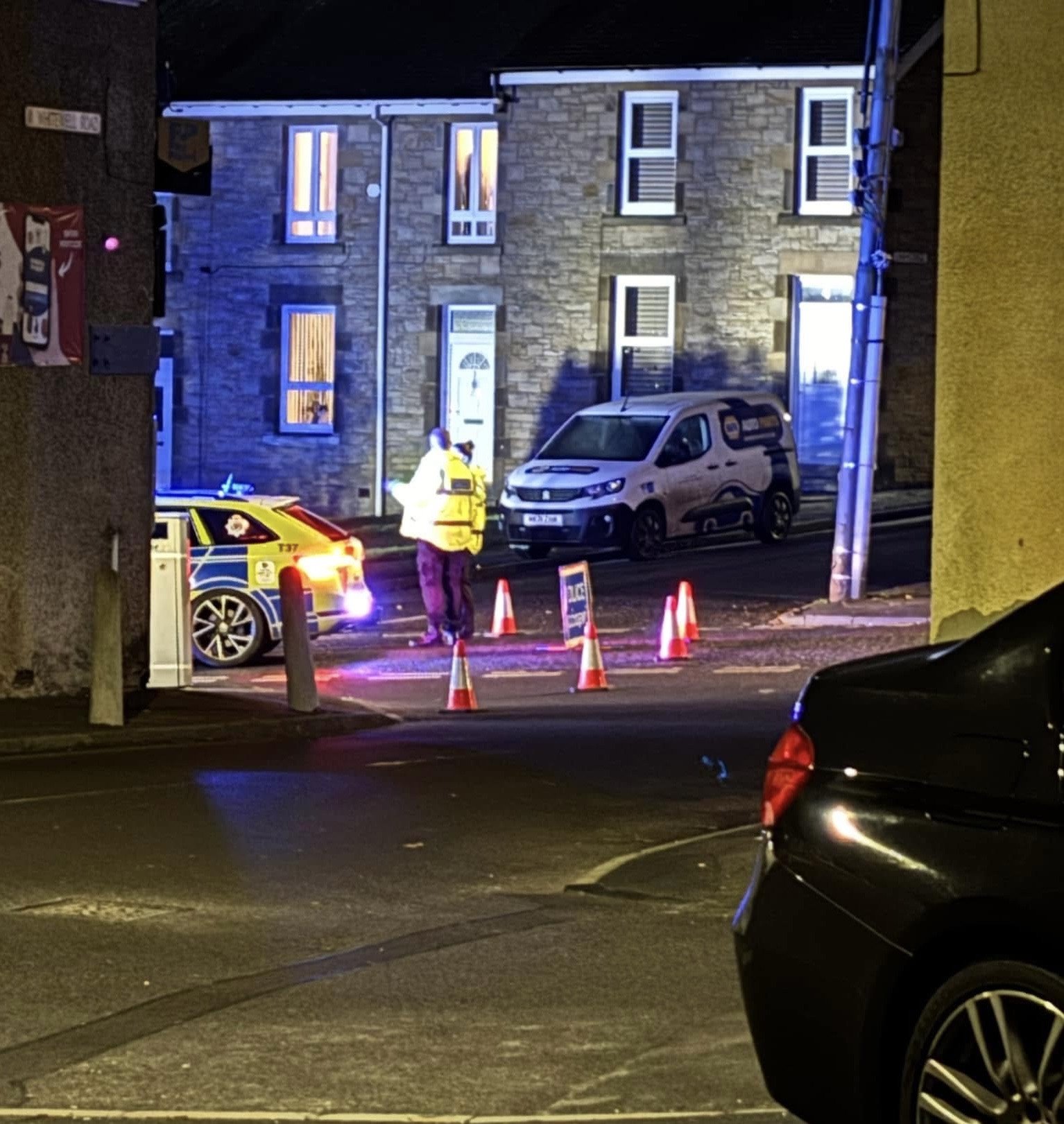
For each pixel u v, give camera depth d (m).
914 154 34.97
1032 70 8.74
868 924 4.96
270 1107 6.07
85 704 14.74
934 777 5.00
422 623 23.92
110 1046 6.68
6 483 14.73
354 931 8.30
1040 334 8.76
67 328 14.95
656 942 8.12
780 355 35.06
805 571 27.55
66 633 15.14
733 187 35.16
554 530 28.72
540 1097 6.13
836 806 5.10
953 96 8.86
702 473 29.78
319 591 20.31
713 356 35.34
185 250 37.56
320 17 38.50
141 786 11.62
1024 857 4.74
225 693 15.96
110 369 15.24
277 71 37.31
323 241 37.03
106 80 15.08
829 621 22.48
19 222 14.60
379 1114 5.99
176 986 7.43
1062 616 4.97
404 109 36.31
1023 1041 4.71
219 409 37.53
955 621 8.90
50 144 14.78
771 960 5.16
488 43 36.78
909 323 35.19
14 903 8.70
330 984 7.46
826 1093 5.07
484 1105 6.06
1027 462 8.78
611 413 30.11
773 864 5.21
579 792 11.62
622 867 9.56
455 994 7.32
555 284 36.03
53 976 7.56
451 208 36.62
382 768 12.48
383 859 9.73
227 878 9.25
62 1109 6.06
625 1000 7.23
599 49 35.75
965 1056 4.84
